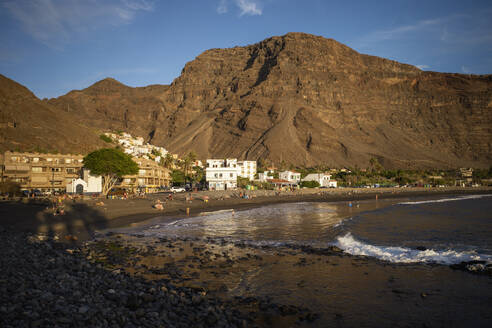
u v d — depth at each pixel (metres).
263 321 13.05
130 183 101.06
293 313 13.95
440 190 157.25
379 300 15.55
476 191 158.25
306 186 139.50
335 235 32.50
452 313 14.10
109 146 163.25
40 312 10.25
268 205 72.62
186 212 55.84
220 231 35.56
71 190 78.50
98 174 78.12
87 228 36.62
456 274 19.55
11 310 9.95
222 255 24.19
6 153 89.44
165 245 27.73
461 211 58.88
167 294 14.80
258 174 149.38
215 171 108.38
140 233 34.09
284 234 33.47
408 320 13.45
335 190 130.12
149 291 14.90
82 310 10.99
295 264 21.73
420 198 106.31
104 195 78.88
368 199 99.81
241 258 23.27
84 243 27.72
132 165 80.62
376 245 27.78
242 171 143.00
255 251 25.64
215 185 107.94
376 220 44.59
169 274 18.88
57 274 15.24
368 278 18.81
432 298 15.79
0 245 20.38
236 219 46.38
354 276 19.17
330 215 51.69
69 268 17.28
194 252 25.09
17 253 18.41
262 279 18.48
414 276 19.22
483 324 13.09
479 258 23.25
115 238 30.77
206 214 52.81
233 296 15.73
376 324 13.05
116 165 75.88
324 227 38.06
